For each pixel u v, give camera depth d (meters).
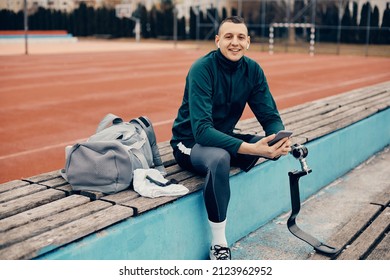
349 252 3.26
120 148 3.02
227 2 33.69
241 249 3.55
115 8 40.75
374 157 6.19
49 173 3.48
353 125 5.59
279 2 32.78
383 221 3.79
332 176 5.16
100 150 3.04
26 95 10.65
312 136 4.63
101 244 2.56
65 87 12.00
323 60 22.22
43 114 8.49
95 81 13.29
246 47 3.25
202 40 35.56
